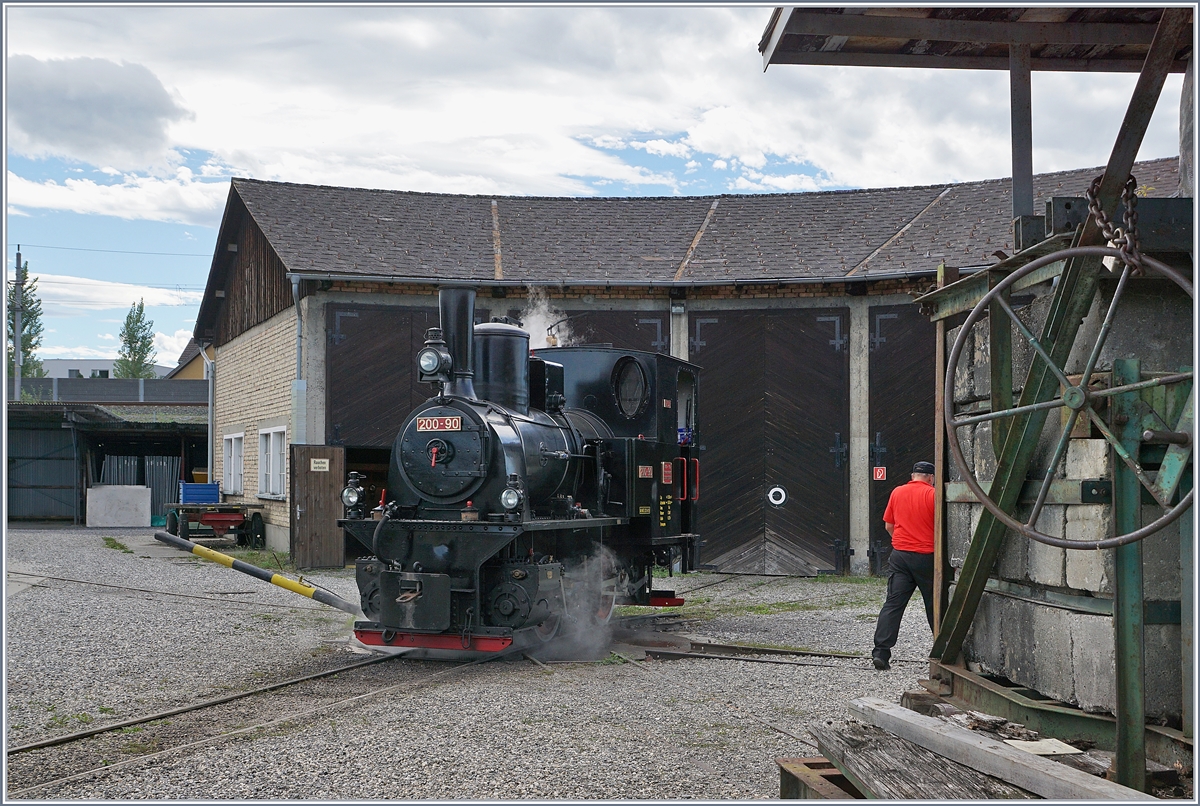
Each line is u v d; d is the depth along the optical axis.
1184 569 4.11
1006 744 4.19
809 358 16.23
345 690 6.87
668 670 7.76
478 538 8.11
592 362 10.74
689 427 11.81
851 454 16.00
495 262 17.20
